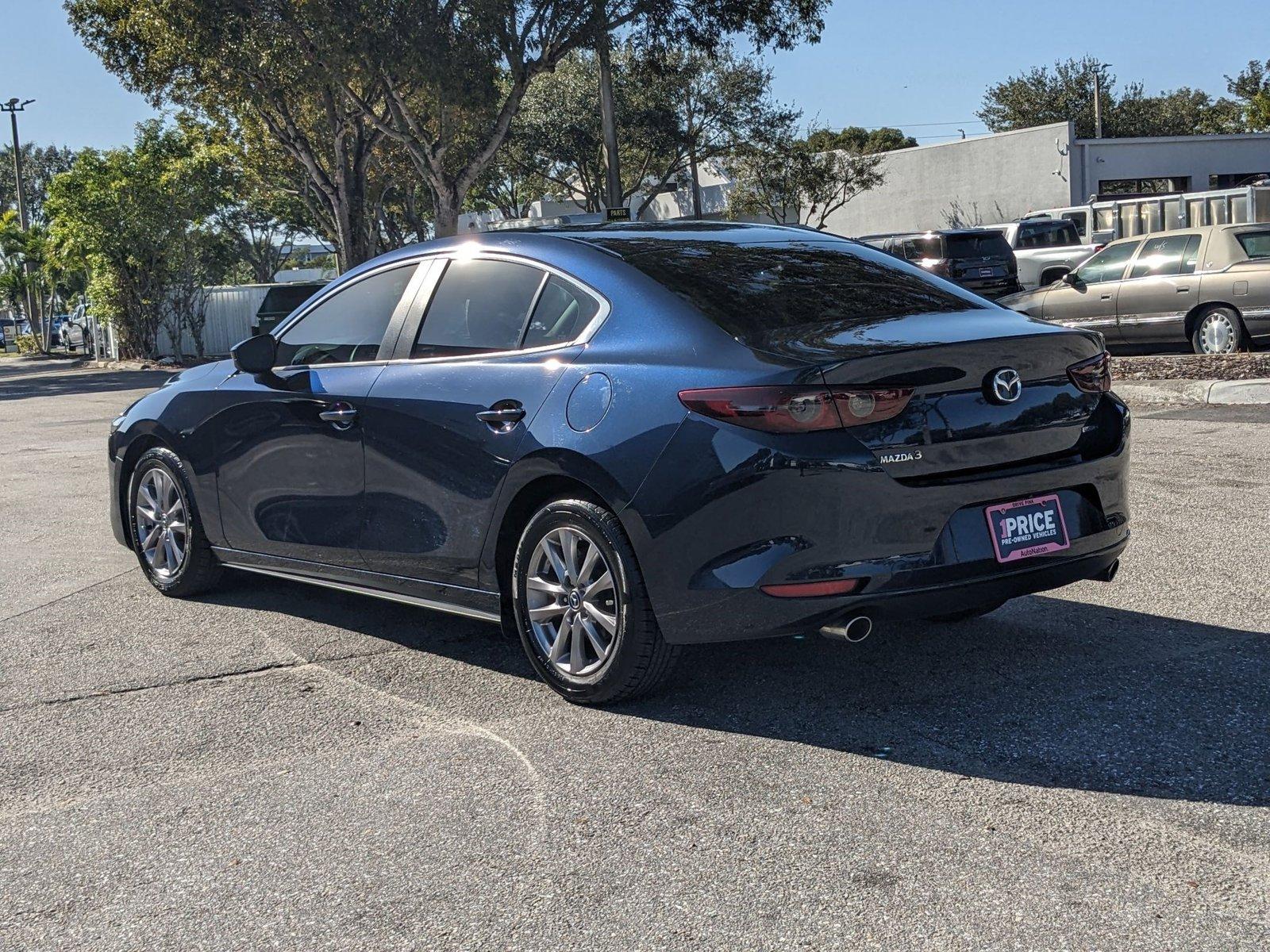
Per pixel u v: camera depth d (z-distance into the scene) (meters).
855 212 47.59
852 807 3.25
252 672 4.71
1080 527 4.02
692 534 3.73
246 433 5.34
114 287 35.78
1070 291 15.78
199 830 3.32
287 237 64.75
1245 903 2.67
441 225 28.23
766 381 3.61
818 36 28.23
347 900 2.90
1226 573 5.45
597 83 48.25
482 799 3.43
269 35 25.11
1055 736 3.67
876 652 4.57
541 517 4.17
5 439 14.35
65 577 6.46
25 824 3.41
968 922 2.64
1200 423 10.23
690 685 4.30
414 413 4.55
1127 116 71.50
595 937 2.67
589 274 4.28
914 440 3.66
